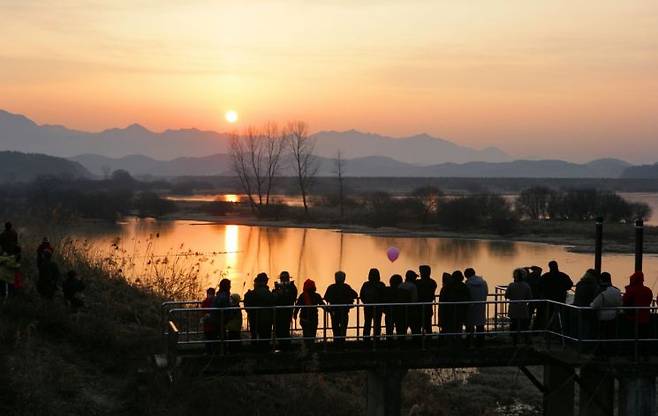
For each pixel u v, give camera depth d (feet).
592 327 49.42
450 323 51.83
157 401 42.83
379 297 51.57
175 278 83.71
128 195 431.84
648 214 387.75
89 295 64.23
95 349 49.26
